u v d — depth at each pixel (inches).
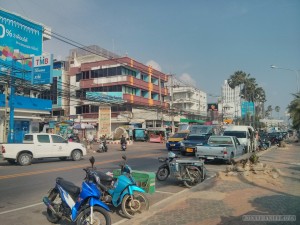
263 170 500.4
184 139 1011.9
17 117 1164.5
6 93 994.7
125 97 2058.3
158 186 455.8
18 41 1186.6
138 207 294.8
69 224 277.7
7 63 1093.1
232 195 358.0
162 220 264.8
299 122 1802.4
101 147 1092.5
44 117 1916.8
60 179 281.3
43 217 296.7
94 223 242.7
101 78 2138.3
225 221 258.2
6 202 350.0
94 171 268.2
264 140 1373.0
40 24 1290.6
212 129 1184.2
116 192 293.9
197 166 457.1
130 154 983.6
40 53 1278.3
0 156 878.4
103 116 1659.7
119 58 2103.8
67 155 782.5
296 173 538.9
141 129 1985.7
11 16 1165.1
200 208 301.3
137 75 2251.5
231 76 3198.8
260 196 351.6
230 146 725.9
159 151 1113.4
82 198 247.0
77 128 1713.8
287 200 331.0
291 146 1483.8
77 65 2346.2
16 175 534.3
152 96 2469.2
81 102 1927.9
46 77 975.0
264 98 3476.9
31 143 727.7
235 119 3213.6
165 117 2391.7
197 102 3090.6
